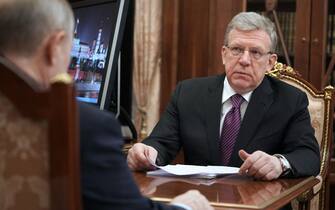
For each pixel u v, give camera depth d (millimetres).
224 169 1785
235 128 2025
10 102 887
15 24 969
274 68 2623
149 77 3471
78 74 2309
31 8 973
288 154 1859
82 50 2301
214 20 3436
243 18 1989
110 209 968
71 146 875
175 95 2215
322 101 2469
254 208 1307
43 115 875
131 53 2590
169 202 1288
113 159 983
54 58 1000
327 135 2424
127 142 2473
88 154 961
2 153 912
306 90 2525
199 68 3467
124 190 989
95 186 962
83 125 964
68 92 862
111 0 2146
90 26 2270
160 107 3494
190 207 1167
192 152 2068
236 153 1989
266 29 1995
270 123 2002
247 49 1975
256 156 1704
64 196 883
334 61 3320
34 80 910
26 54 979
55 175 883
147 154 1813
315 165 1854
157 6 3457
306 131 1975
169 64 3473
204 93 2133
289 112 2010
